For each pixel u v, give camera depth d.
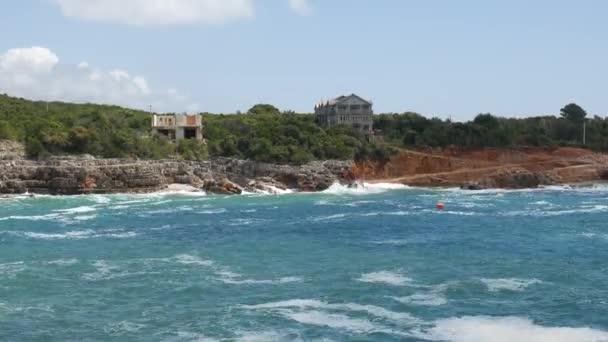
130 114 176.88
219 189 114.12
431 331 34.44
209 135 146.12
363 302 39.94
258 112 199.25
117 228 70.62
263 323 35.94
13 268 49.44
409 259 53.31
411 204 98.94
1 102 156.50
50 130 118.94
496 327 35.03
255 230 69.94
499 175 136.25
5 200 97.69
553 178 140.50
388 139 161.88
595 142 174.50
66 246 59.19
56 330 35.12
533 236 65.56
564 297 40.84
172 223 74.94
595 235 65.81
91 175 108.56
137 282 45.31
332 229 70.94
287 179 124.50
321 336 33.72
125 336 34.12
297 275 47.44
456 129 159.62
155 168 114.88
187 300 40.72
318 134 143.88
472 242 61.94
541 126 192.50
